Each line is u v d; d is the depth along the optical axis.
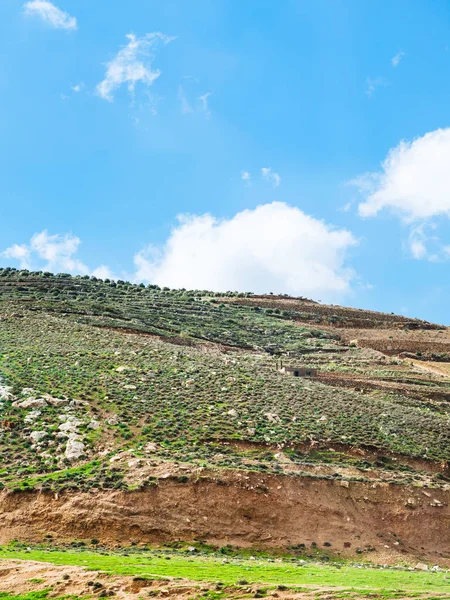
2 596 37.44
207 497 53.81
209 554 49.50
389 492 58.62
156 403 70.12
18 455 58.19
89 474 55.38
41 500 51.91
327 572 43.88
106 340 95.88
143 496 52.62
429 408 98.75
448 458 68.94
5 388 68.56
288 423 69.56
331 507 55.94
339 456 65.62
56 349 86.12
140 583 38.03
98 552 47.28
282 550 51.84
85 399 69.12
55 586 38.28
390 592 36.03
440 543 56.31
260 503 54.34
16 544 48.69
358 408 78.81
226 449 62.38
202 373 81.94
